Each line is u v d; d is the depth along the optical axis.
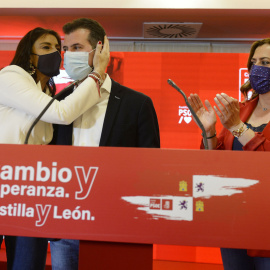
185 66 3.47
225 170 0.76
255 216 0.74
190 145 3.43
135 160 0.77
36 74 1.38
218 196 0.75
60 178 0.79
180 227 0.75
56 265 1.33
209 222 0.75
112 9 4.14
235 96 3.43
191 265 3.15
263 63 1.47
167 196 0.76
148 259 0.79
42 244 1.20
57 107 1.15
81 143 1.33
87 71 1.36
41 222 0.78
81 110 1.21
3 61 3.54
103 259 0.80
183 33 4.88
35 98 1.16
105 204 0.77
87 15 4.30
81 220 0.77
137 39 5.20
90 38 1.35
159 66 3.48
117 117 1.35
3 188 0.80
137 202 0.77
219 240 0.74
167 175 0.76
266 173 0.75
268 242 0.73
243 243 0.74
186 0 4.08
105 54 1.32
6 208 0.79
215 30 4.75
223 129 1.58
